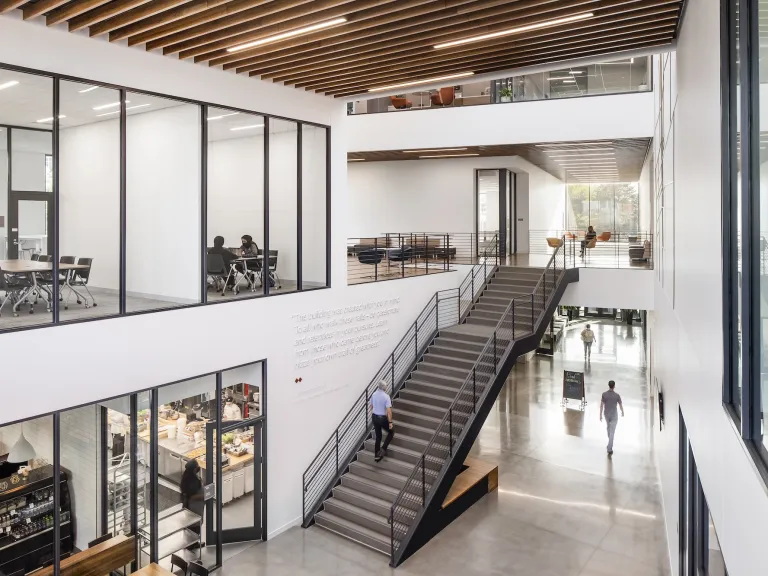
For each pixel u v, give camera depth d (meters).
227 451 9.12
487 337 12.33
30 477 6.86
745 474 3.19
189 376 8.40
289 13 6.55
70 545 7.30
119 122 7.63
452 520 9.90
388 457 10.65
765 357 2.96
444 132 15.73
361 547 9.20
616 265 15.23
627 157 18.19
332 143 10.70
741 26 3.29
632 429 14.52
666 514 9.52
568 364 21.72
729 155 3.83
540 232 22.81
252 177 9.41
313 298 10.34
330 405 10.70
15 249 6.88
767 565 2.66
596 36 7.21
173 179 8.34
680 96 7.02
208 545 8.78
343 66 8.53
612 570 8.41
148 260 8.10
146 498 8.09
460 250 18.89
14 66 6.51
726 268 3.79
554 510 10.28
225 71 8.81
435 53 7.99
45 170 6.98
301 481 10.12
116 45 7.45
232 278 9.23
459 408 10.95
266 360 9.53
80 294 7.40
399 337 12.41
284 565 8.69
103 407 7.54
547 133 14.69
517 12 6.54
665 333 10.04
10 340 6.51
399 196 19.67
